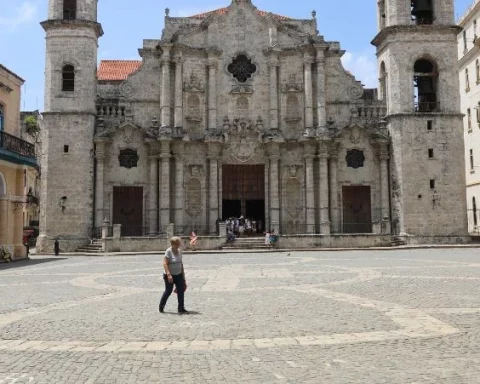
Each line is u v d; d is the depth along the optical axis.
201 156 50.38
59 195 46.44
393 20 49.44
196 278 22.31
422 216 47.22
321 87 50.41
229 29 51.97
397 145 48.16
